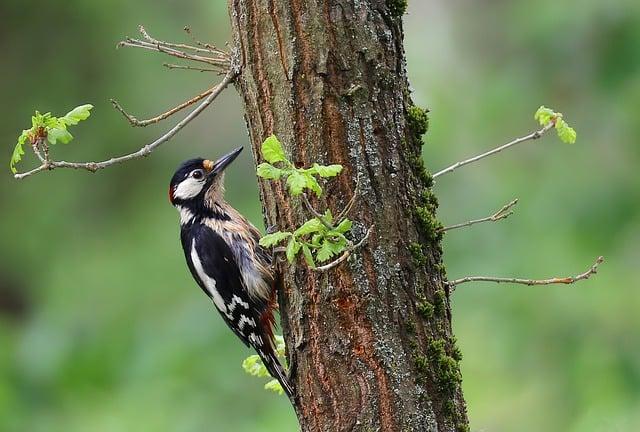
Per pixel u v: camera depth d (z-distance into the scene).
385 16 6.21
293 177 5.51
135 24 16.22
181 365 14.45
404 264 6.18
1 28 16.09
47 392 14.63
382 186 6.15
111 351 14.91
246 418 14.11
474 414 14.07
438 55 17.92
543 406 13.93
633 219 14.20
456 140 15.79
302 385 6.34
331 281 6.16
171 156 16.59
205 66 16.39
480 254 14.70
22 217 16.03
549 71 15.06
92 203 16.20
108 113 16.16
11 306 15.90
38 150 6.21
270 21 6.21
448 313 6.41
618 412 13.38
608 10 14.34
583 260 14.18
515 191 14.86
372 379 6.13
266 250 8.48
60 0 16.02
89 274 15.69
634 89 14.52
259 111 6.32
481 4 17.92
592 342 13.88
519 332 14.23
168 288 15.39
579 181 14.48
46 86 16.08
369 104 6.14
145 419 13.96
